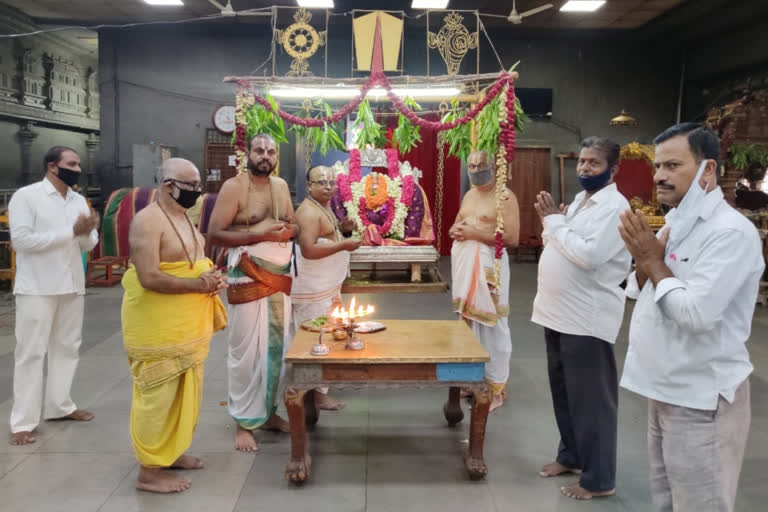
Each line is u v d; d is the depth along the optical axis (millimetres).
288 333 3600
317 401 4012
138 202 9086
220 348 5426
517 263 11398
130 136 11641
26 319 3395
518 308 7332
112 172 11680
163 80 11562
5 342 5566
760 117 8695
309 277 3922
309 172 3889
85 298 7625
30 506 2744
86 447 3367
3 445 3373
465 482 3018
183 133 11680
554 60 12008
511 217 4004
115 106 11586
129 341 2852
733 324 1821
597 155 2684
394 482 3010
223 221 3418
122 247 9031
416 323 3584
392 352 2959
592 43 11977
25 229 3340
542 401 4203
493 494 2900
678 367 1854
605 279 2734
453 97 4496
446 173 10555
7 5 10820
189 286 2834
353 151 4949
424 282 4398
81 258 3672
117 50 11531
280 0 9852
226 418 3855
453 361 2896
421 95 4445
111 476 3043
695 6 9820
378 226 4809
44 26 12055
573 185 12133
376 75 3736
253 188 3506
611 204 2676
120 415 3838
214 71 11570
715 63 11008
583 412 2803
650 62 12062
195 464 3145
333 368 2910
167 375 2848
